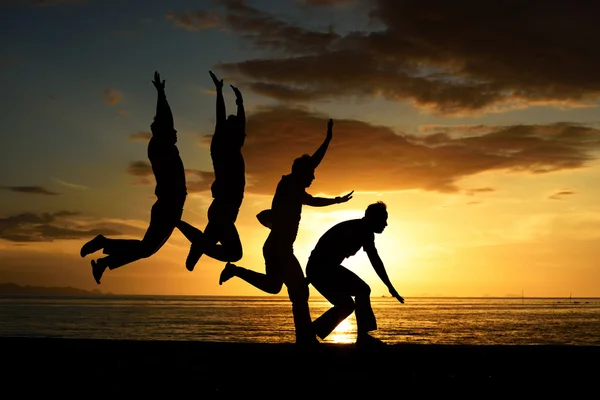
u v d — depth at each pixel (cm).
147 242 652
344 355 611
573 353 610
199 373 571
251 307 14900
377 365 583
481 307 17625
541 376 544
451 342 4078
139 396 511
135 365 597
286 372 567
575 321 7775
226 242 640
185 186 670
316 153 656
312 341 628
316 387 528
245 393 516
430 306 19038
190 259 645
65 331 5122
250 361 600
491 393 502
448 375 552
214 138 654
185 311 11125
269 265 645
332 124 660
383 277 645
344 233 641
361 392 512
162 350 650
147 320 7206
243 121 654
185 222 664
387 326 6134
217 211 639
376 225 641
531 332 5300
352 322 8306
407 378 544
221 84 659
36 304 17350
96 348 667
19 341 707
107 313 9838
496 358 596
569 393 501
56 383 550
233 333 4578
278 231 642
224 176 641
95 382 552
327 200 657
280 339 3825
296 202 647
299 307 637
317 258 640
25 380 560
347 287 638
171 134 671
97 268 659
